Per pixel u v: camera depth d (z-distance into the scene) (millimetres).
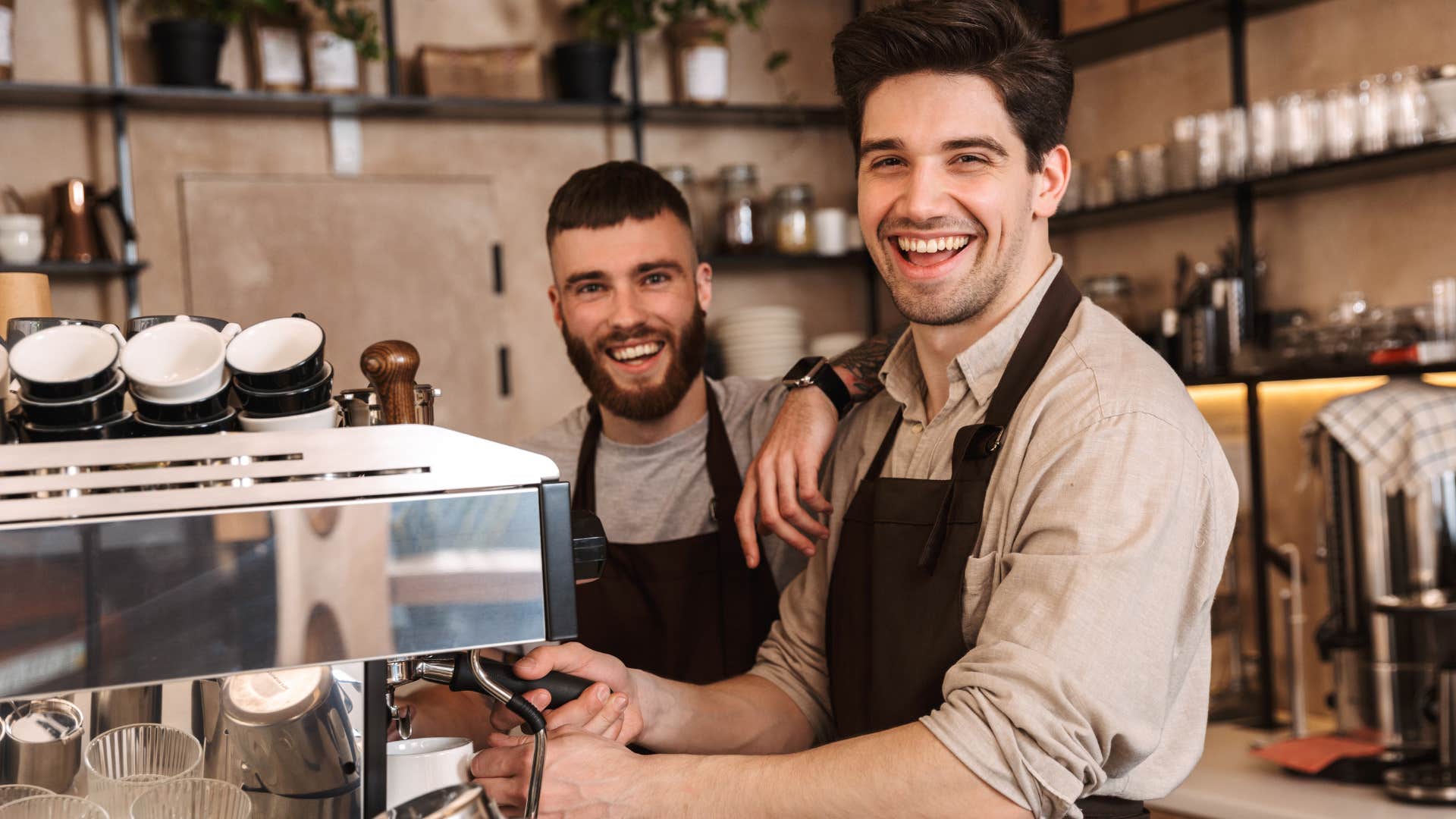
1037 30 1210
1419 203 2898
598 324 1733
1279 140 2975
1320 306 3139
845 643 1350
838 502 1478
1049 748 1017
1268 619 2969
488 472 845
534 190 3816
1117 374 1150
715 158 4090
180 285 3418
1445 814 2172
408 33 3668
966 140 1197
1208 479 1129
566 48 3658
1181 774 1210
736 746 1372
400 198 3650
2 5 3072
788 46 4207
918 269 1239
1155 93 3572
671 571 1724
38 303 1189
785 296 4160
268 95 3297
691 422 1803
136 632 782
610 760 1089
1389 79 2729
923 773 1035
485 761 1104
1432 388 2588
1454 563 2504
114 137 3332
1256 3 3129
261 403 823
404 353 935
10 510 771
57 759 901
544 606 851
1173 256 3523
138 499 786
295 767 908
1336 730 2625
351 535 813
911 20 1194
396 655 821
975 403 1275
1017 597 1088
